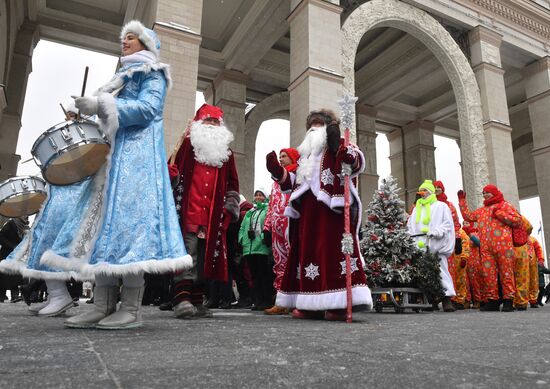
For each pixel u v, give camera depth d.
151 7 12.45
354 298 3.44
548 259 17.95
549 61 19.16
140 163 2.46
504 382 1.11
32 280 5.98
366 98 22.55
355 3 15.29
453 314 5.12
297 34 13.70
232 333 2.24
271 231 5.55
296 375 1.17
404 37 18.66
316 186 3.79
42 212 3.77
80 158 2.66
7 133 15.01
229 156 4.36
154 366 1.28
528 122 24.92
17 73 15.66
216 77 19.34
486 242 6.52
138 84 2.66
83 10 16.56
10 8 13.70
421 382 1.10
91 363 1.31
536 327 2.79
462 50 17.73
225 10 16.61
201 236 3.93
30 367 1.24
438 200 7.34
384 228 5.86
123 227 2.29
